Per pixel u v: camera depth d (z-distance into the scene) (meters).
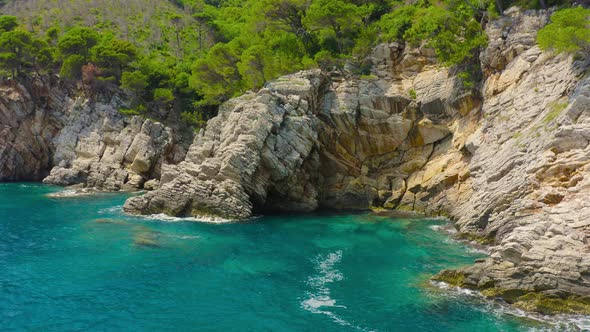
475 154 31.52
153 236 27.75
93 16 95.88
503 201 24.61
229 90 54.41
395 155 41.09
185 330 15.21
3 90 58.56
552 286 16.19
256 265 22.28
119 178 49.81
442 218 34.47
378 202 40.12
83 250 24.48
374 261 22.95
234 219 33.53
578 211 18.11
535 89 28.11
